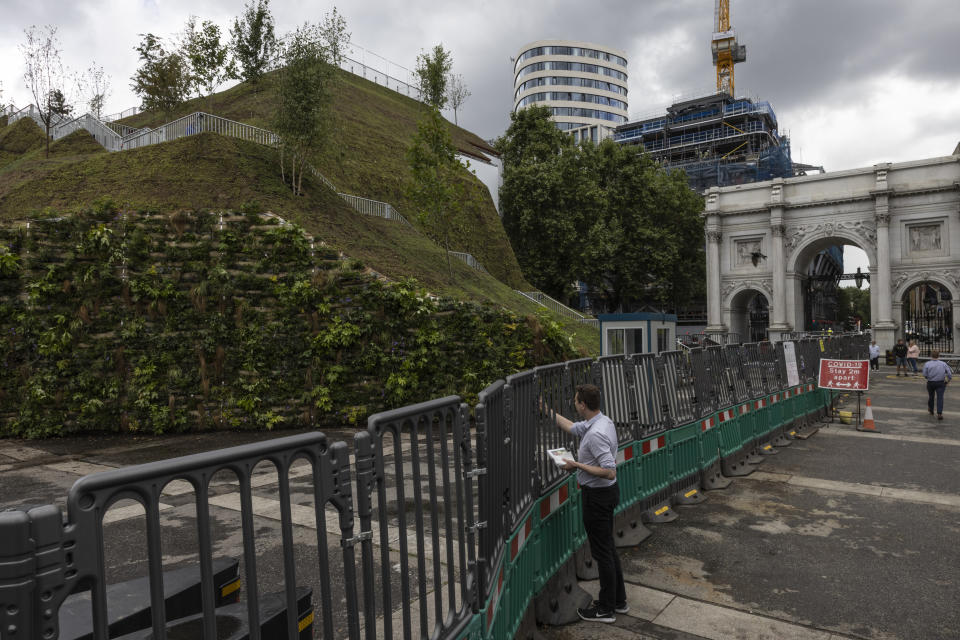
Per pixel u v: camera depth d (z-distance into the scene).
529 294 38.28
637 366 6.90
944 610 4.73
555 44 106.31
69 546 1.22
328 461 1.90
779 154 64.69
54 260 11.94
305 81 21.75
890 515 7.16
